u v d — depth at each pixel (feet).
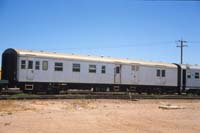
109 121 55.36
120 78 129.39
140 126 51.39
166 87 145.59
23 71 106.01
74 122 53.16
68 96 100.68
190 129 50.26
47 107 75.15
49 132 44.16
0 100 86.12
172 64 150.51
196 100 122.21
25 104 79.41
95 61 122.31
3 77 107.76
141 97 115.85
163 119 60.39
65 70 114.93
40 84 110.32
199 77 156.04
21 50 107.55
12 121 52.31
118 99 106.83
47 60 110.83
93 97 105.81
